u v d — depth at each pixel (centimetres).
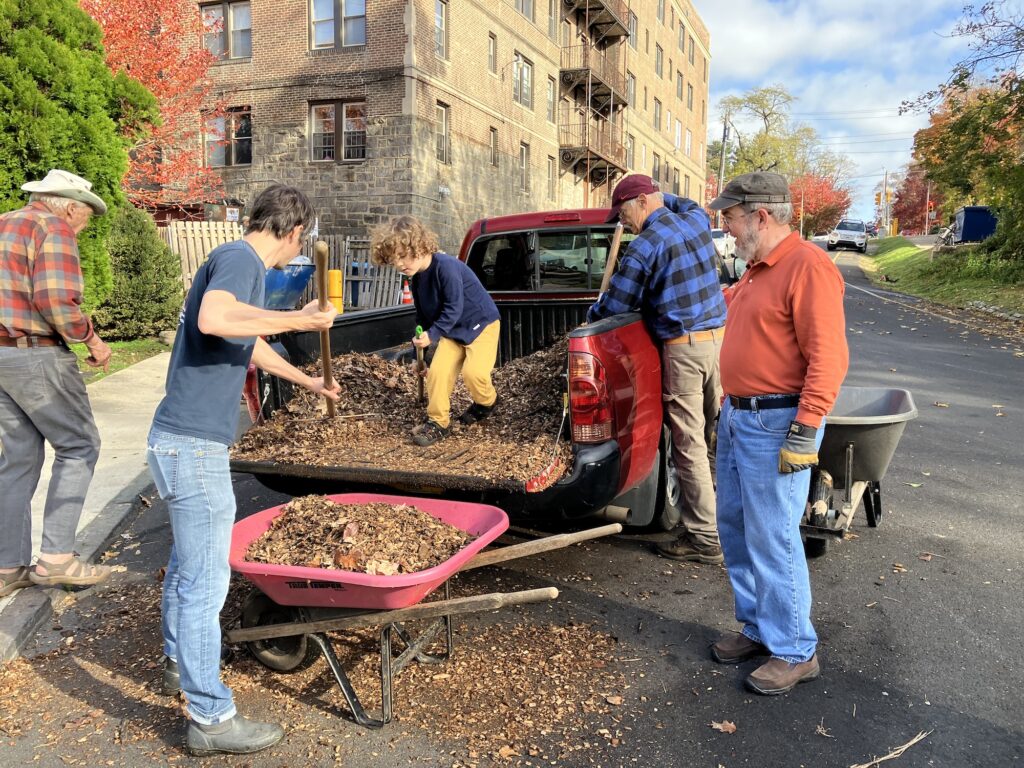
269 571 289
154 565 451
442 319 421
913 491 560
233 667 336
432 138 1872
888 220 9575
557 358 488
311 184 1872
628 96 3403
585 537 314
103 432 700
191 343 272
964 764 269
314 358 469
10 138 782
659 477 462
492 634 362
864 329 1538
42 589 398
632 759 272
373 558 299
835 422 401
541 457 375
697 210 453
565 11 2725
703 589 411
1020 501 538
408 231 413
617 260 551
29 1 816
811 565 436
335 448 416
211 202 1731
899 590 404
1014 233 2191
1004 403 862
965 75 1928
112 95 919
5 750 283
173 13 1391
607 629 367
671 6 4059
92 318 1063
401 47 1761
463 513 341
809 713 299
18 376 367
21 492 389
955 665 332
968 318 1720
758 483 312
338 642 356
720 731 288
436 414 427
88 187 386
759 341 307
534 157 2516
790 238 307
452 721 295
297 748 281
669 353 427
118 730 295
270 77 1883
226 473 280
